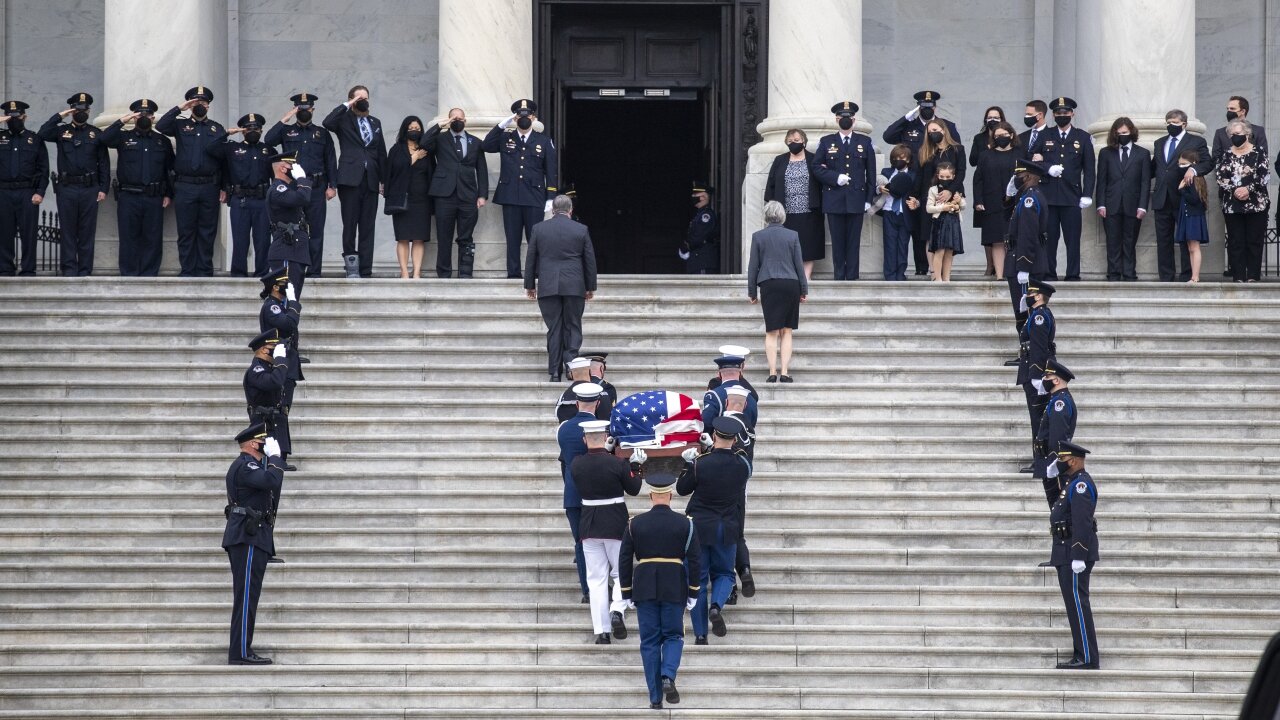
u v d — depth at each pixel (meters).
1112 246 83.75
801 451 65.81
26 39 107.62
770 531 60.56
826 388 69.19
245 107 108.12
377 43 108.75
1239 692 53.75
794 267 69.19
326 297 74.50
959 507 62.78
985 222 83.12
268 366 61.25
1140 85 88.81
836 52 87.50
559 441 56.41
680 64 106.56
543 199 82.44
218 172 82.31
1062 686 54.25
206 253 82.50
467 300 74.81
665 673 51.97
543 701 53.50
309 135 81.69
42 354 70.88
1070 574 54.31
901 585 58.53
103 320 73.25
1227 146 81.12
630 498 61.97
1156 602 58.09
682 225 128.38
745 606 57.16
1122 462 65.19
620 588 51.91
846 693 53.72
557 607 57.06
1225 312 75.19
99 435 66.00
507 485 63.72
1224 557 59.72
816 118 86.94
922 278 87.31
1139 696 53.34
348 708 53.12
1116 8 89.25
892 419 67.25
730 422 53.94
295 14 108.25
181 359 71.12
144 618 56.91
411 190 81.50
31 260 82.50
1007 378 70.69
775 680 54.44
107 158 82.25
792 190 81.69
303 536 60.75
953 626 56.84
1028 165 71.75
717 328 74.00
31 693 52.88
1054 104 82.69
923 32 109.56
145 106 82.19
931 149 82.06
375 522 61.50
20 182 81.94
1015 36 109.56
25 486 63.25
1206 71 109.31
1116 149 83.56
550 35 105.69
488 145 82.56
